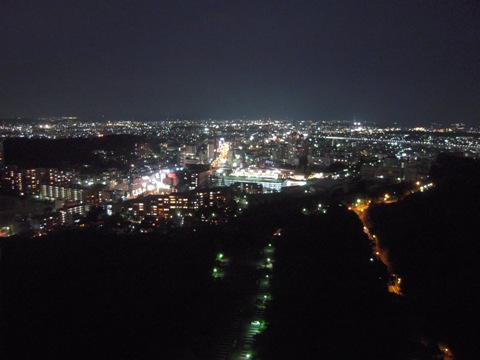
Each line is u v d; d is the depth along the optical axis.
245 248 95.06
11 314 57.88
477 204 88.56
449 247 77.44
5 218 130.50
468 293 64.69
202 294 72.19
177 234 99.94
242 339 60.25
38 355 52.69
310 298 63.72
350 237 88.06
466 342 57.41
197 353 57.31
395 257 83.31
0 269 69.88
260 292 73.75
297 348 53.53
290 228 95.38
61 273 69.44
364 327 57.16
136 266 74.75
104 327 58.28
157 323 61.16
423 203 100.12
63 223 129.75
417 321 63.56
